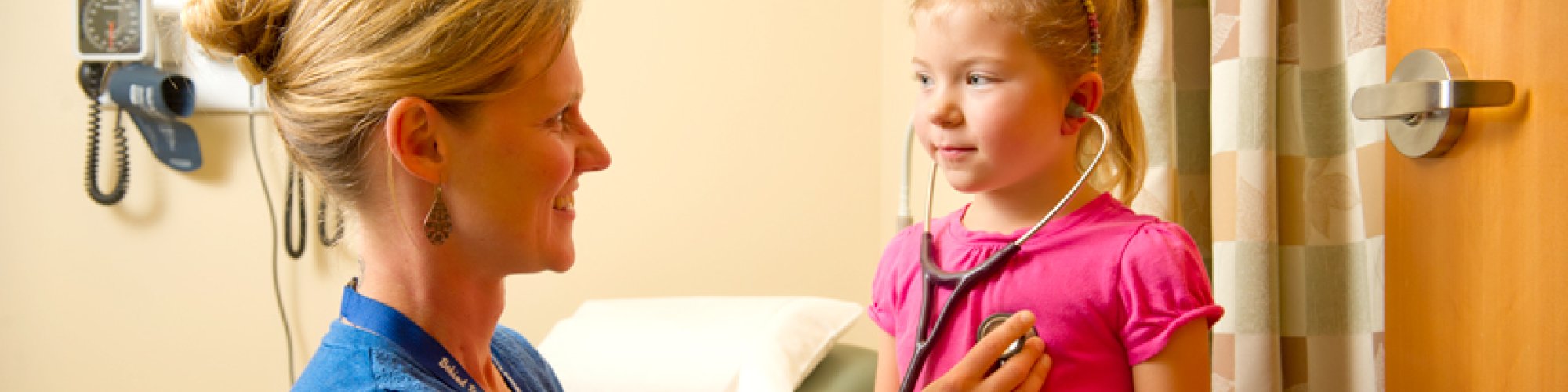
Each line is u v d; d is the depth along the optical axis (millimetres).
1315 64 1338
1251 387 1236
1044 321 957
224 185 2416
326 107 757
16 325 2439
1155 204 1278
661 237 2436
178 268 2436
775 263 2455
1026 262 979
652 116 2414
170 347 2451
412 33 741
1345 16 1274
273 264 2424
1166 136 1281
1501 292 823
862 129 2443
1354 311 1318
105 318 2443
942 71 978
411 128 750
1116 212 1007
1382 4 1201
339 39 756
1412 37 935
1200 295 941
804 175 2443
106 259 2434
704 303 2008
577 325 1965
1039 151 966
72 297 2439
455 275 815
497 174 786
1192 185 1442
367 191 792
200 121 2393
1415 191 940
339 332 793
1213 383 1279
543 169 802
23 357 2443
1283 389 1357
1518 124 801
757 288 2457
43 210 2424
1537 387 784
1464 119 856
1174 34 1438
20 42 2387
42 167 2410
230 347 2451
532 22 769
